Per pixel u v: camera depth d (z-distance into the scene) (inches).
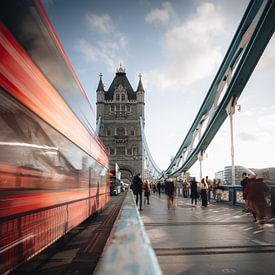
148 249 39.1
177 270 188.7
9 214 134.2
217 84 1521.9
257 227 370.3
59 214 217.3
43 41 188.4
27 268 195.6
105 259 35.0
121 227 57.6
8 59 138.1
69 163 250.2
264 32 992.9
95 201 422.9
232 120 1121.4
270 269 191.9
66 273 185.3
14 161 141.1
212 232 331.9
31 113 163.8
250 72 1126.4
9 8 140.4
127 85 4244.6
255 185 417.1
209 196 849.5
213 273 183.2
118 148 3855.8
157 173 3016.7
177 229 352.5
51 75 203.3
